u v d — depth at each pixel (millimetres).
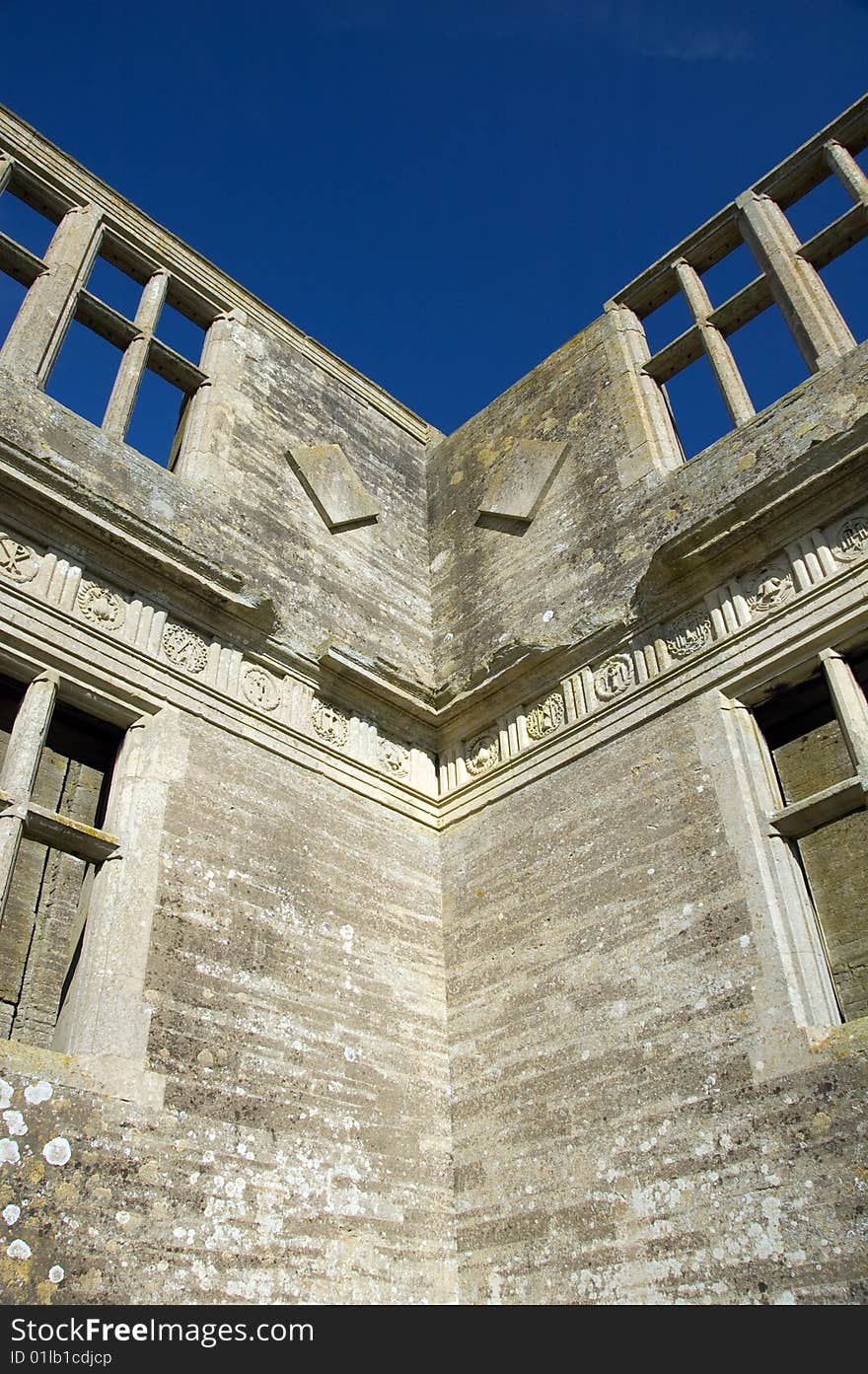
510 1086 7277
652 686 8016
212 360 10656
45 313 8969
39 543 7328
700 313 10219
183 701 7605
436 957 8312
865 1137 5414
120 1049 5934
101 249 10344
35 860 8289
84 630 7246
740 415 9172
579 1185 6500
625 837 7559
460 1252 6895
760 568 7758
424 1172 7105
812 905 6633
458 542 11367
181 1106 6004
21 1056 5547
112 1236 5340
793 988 6133
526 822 8406
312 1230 6223
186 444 9750
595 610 9039
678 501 9016
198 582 8016
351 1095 6969
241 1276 5730
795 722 7898
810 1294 5219
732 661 7516
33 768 6504
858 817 8352
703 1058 6297
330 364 12148
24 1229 5051
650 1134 6312
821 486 7477
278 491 10156
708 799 7160
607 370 10875
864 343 8242
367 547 10812
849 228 9391
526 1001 7531
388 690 9242
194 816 7188
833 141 9883
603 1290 6035
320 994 7215
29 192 9992
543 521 10391
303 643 8766
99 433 8641
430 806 9195
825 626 7074
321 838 7996
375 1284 6348
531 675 9094
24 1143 5266
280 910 7328
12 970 7805
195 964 6582
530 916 7895
